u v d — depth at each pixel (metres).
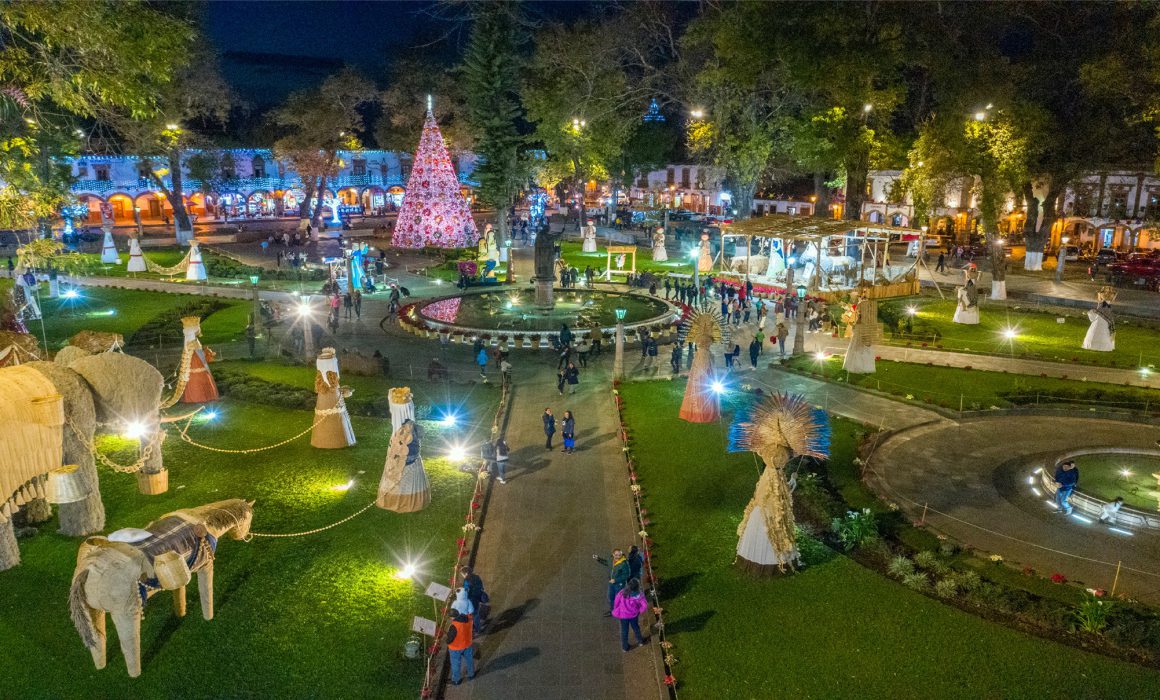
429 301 40.09
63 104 18.97
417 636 13.20
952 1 44.44
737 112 54.50
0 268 49.09
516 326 34.88
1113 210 55.16
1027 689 12.08
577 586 14.88
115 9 19.16
